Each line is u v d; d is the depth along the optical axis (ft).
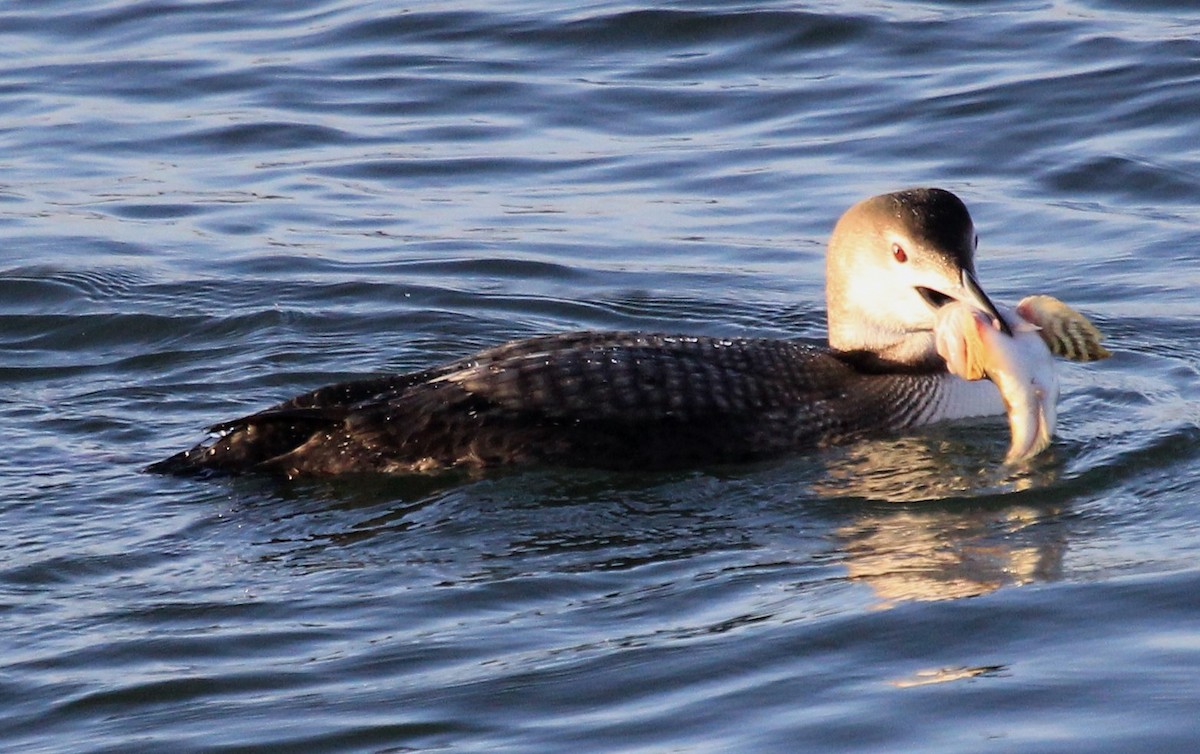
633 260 52.60
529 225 55.01
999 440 39.78
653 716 26.89
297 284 50.88
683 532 35.06
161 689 28.66
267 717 27.58
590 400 37.91
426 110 63.87
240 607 31.76
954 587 31.09
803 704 26.96
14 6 75.20
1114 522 34.47
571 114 63.05
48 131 62.80
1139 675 27.09
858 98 63.00
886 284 40.32
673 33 68.74
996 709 26.43
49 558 34.01
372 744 26.61
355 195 57.52
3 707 28.32
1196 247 51.57
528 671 28.60
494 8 72.33
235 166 59.93
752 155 59.36
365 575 33.06
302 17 73.00
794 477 37.83
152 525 35.65
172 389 44.27
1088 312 47.91
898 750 25.41
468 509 36.17
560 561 33.60
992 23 68.49
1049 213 54.44
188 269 52.13
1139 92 61.46
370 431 37.55
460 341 47.32
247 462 38.09
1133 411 41.16
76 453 39.81
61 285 50.83
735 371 39.42
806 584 31.86
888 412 40.19
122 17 73.56
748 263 52.29
